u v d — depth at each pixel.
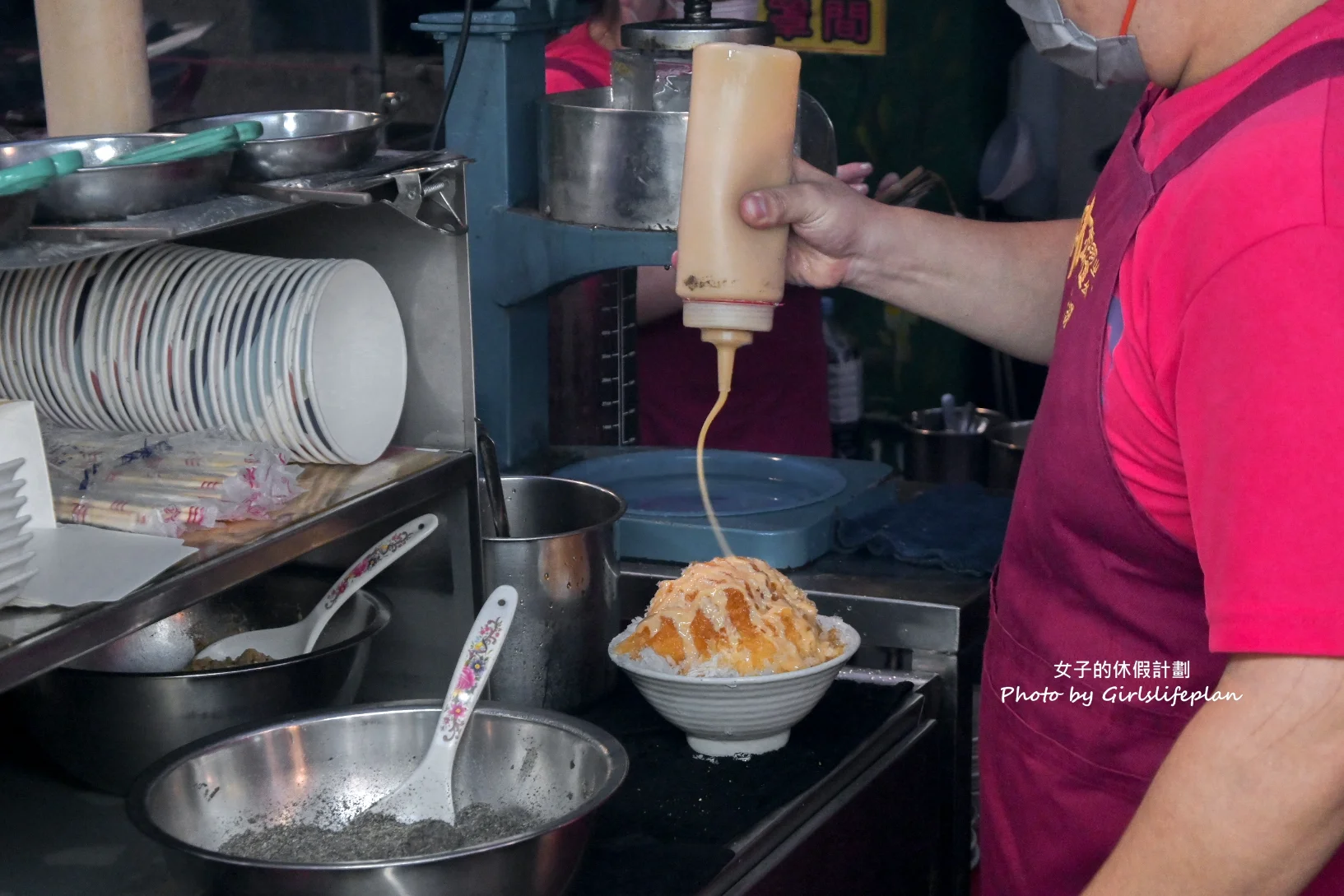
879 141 3.63
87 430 1.28
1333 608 0.71
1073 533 1.00
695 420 2.57
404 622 1.41
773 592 1.29
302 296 1.21
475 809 1.11
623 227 1.59
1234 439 0.74
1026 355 1.41
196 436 1.22
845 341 3.55
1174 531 0.91
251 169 1.14
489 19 1.65
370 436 1.29
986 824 1.19
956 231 1.37
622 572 1.61
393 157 1.27
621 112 1.55
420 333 1.34
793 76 1.12
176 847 0.90
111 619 0.94
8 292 1.25
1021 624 1.09
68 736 1.17
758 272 1.12
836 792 1.27
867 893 1.35
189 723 1.15
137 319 1.23
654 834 1.14
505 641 1.23
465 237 1.30
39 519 1.07
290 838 1.06
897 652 1.51
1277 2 0.85
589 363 2.11
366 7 2.24
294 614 1.43
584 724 1.10
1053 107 3.44
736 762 1.27
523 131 1.72
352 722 1.13
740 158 1.11
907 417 3.78
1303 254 0.73
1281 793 0.73
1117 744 1.02
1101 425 0.92
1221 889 0.76
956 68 3.48
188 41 2.16
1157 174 0.89
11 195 0.88
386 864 0.87
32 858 1.15
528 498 1.55
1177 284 0.82
